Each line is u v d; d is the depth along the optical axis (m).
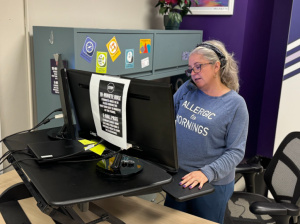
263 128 3.43
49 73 1.71
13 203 1.28
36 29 1.70
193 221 1.21
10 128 1.76
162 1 2.68
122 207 1.30
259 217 1.81
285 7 3.04
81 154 1.11
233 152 1.41
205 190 1.17
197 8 2.91
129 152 1.09
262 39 3.11
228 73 1.49
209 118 1.46
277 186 1.80
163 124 0.93
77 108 1.20
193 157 1.53
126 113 1.00
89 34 1.66
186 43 2.68
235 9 2.75
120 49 1.93
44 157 1.03
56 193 0.87
